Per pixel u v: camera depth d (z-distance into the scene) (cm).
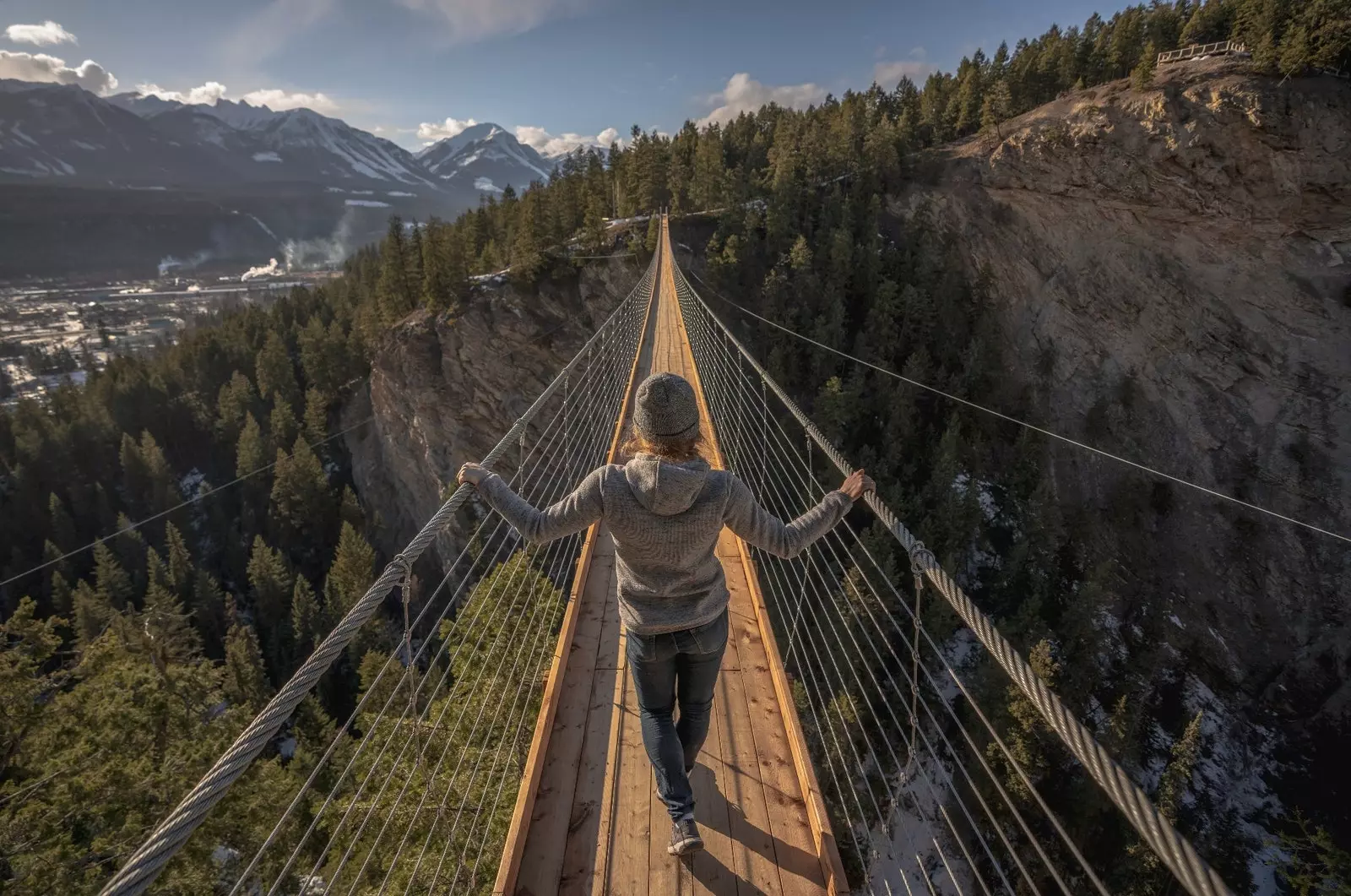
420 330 5050
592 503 210
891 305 4959
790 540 218
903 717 2303
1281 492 4478
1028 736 2194
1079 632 3119
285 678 3597
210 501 5706
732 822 265
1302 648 4225
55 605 4100
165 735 1185
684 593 221
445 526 220
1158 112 4631
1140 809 119
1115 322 5003
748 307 5394
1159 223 4775
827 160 6206
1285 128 4247
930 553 205
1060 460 5091
